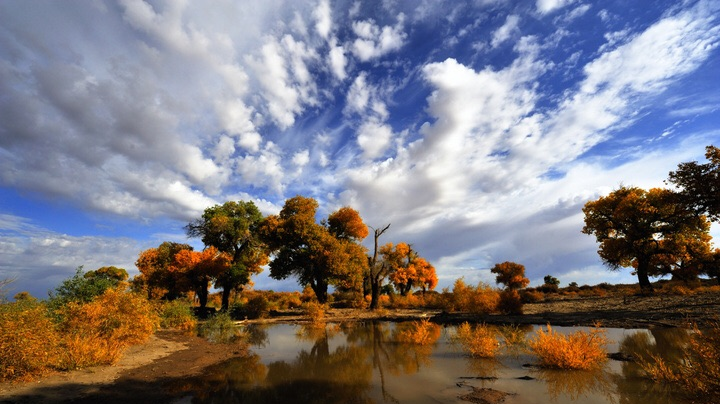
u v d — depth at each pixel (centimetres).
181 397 671
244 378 820
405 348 1156
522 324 1605
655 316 1522
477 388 661
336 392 684
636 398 559
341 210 3984
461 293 2462
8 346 688
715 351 469
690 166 2262
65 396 649
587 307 2136
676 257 3145
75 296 1237
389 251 4400
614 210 3397
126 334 1109
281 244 3428
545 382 680
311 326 2053
